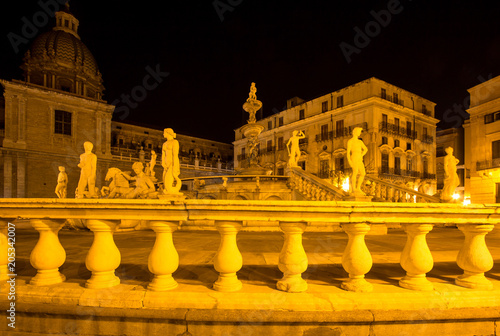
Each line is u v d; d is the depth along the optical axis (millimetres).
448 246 6367
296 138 14172
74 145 36219
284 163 43719
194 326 2631
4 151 31531
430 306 2713
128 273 3473
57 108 35375
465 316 2695
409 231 3021
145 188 10484
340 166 36906
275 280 3225
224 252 2852
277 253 4992
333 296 2760
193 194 15594
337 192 10102
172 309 2652
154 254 2822
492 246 6484
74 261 4250
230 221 2863
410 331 2682
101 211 2891
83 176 8867
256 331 2619
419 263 2889
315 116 39969
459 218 2951
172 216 2834
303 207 2791
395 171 35938
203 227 9180
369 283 2961
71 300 2746
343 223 2961
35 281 2959
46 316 2752
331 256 4777
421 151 38312
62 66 38188
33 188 33125
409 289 2934
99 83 42531
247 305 2654
